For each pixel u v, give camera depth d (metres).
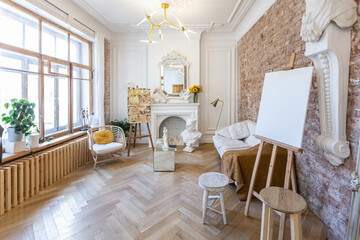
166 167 3.26
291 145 1.69
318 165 2.00
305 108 1.62
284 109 1.86
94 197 2.42
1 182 2.05
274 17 2.96
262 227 1.42
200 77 5.17
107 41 4.84
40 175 2.62
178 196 2.44
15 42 2.63
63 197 2.42
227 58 5.17
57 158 2.94
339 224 1.71
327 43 1.53
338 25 1.48
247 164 2.40
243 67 4.64
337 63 1.55
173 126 5.36
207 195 1.89
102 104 4.36
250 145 3.41
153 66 4.99
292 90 1.80
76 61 3.93
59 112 3.49
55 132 3.40
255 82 3.86
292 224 1.26
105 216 2.03
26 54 2.79
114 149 3.58
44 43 3.14
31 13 2.82
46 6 2.89
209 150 4.55
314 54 1.71
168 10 3.77
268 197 1.40
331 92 1.64
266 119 2.10
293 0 2.43
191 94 5.09
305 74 1.69
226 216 2.04
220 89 5.22
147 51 5.14
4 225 1.88
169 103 4.91
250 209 2.19
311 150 2.12
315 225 1.90
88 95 4.29
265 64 3.34
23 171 2.36
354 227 1.39
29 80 2.86
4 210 2.11
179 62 4.99
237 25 4.59
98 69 4.27
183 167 3.45
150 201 2.32
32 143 2.63
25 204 2.26
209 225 1.89
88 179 2.96
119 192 2.55
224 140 3.69
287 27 2.58
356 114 1.52
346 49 1.55
